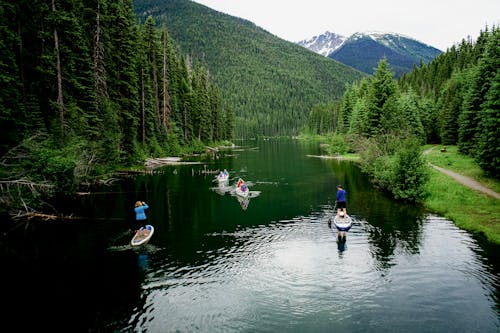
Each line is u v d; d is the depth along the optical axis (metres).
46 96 32.06
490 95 32.25
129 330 11.18
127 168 46.16
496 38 44.69
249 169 51.72
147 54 60.00
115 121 41.19
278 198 31.23
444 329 11.30
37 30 29.53
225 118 125.19
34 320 11.69
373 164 41.97
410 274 15.35
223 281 14.72
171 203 29.00
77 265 16.27
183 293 13.66
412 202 28.98
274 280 14.84
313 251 18.17
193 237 20.41
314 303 12.95
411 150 29.70
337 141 74.38
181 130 71.31
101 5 42.31
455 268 15.91
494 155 30.72
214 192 33.62
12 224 22.44
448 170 39.81
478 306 12.70
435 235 20.45
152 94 60.41
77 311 12.28
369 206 27.78
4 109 22.70
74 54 35.19
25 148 24.89
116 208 26.66
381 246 18.80
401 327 11.41
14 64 25.11
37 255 17.34
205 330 11.22
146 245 18.98
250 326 11.45
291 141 160.62
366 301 13.10
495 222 21.72
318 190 34.91
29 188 23.34
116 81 45.09
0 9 24.30
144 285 14.29
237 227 22.44
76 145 28.56
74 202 28.41
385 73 58.34
